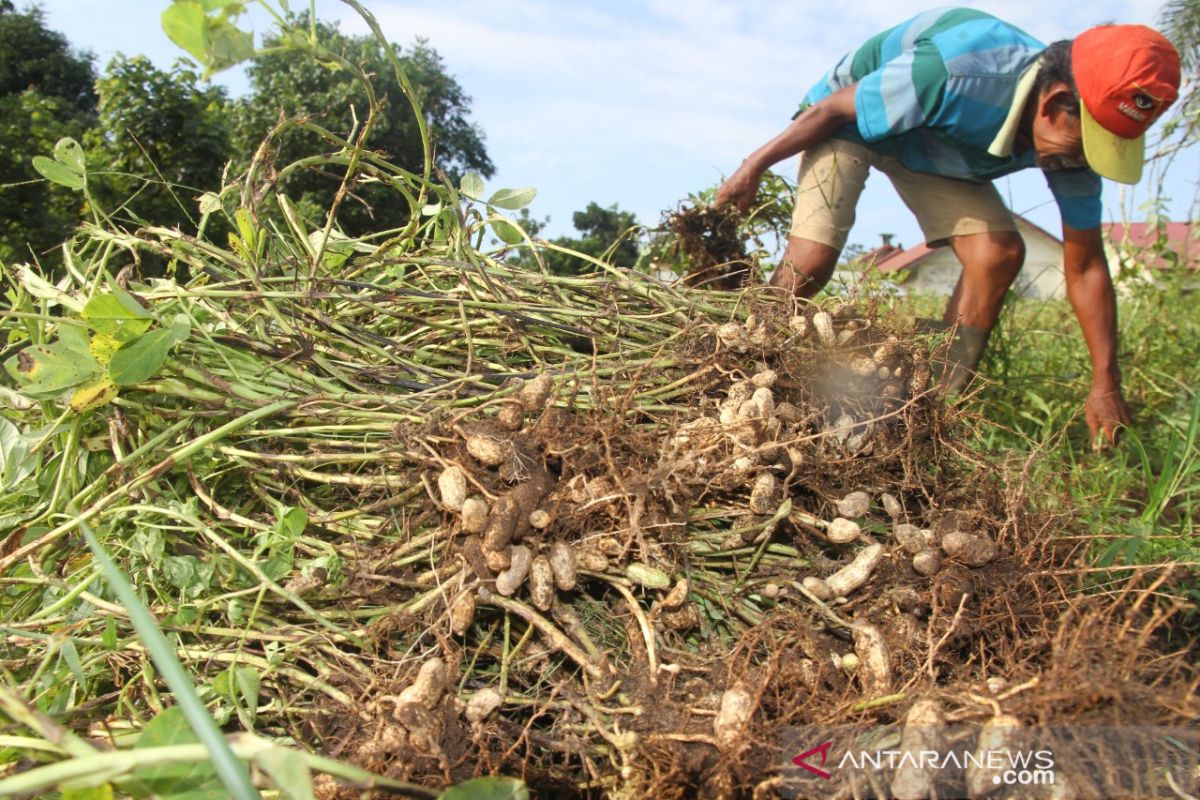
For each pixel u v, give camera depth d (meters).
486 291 2.13
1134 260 5.35
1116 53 2.82
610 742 1.26
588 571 1.45
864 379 1.83
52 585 1.57
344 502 1.75
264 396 1.73
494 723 1.30
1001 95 3.05
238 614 1.49
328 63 1.77
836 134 3.39
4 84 18.52
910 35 3.32
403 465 1.61
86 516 1.51
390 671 1.40
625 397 1.62
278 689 1.44
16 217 7.27
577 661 1.37
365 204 2.21
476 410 1.59
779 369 1.84
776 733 1.21
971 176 3.27
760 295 2.16
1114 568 1.56
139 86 7.43
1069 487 2.62
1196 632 1.92
